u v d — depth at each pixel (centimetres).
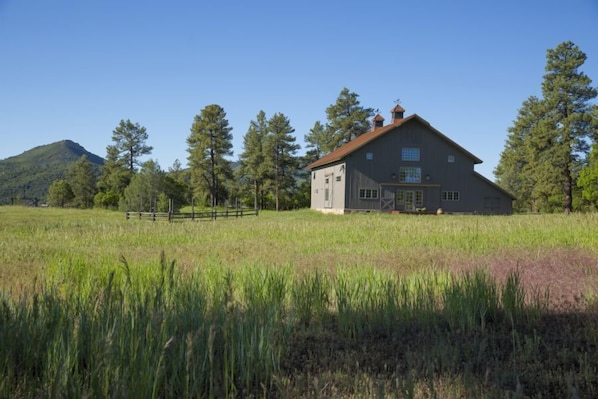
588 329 545
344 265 938
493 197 3962
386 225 2155
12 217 3459
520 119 7156
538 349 496
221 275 748
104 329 430
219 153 7325
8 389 359
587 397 377
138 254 1216
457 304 611
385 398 360
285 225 2297
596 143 4484
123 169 8644
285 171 7394
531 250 1256
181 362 395
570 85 4531
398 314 618
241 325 453
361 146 3781
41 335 430
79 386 341
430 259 1113
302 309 635
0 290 611
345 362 458
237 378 424
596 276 858
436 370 438
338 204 3991
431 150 3922
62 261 920
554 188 5134
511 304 625
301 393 387
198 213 3406
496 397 365
